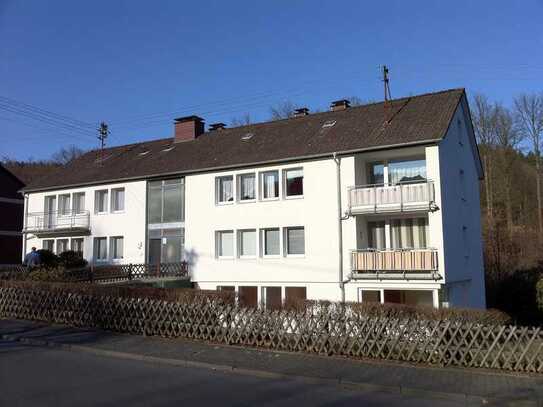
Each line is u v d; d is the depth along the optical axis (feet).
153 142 117.50
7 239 143.33
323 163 78.18
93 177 105.60
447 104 79.20
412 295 72.13
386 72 87.51
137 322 52.03
